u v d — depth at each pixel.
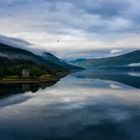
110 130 55.28
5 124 61.19
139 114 72.25
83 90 137.12
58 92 128.50
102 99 101.94
